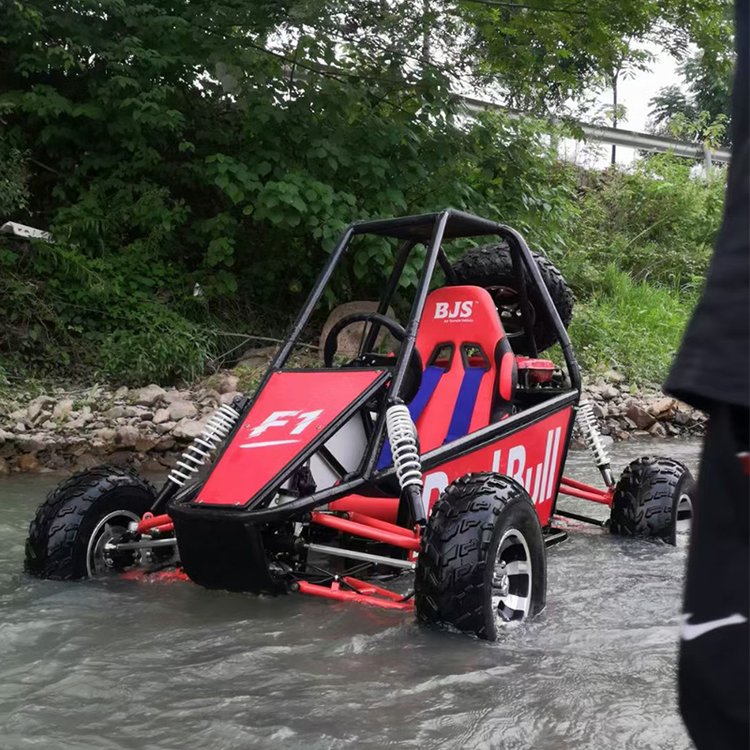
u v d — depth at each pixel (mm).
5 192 9391
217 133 10328
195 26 9711
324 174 9961
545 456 4211
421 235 4195
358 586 3344
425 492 3490
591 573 3848
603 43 9273
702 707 705
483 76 10055
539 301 5188
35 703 2330
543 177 10789
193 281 10266
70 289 9523
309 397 3531
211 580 3244
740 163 750
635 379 10836
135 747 2066
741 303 702
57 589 3428
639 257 15055
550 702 2354
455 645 2820
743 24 781
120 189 10062
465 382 4238
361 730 2170
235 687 2451
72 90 10539
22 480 6059
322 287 3943
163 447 6973
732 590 701
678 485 4566
